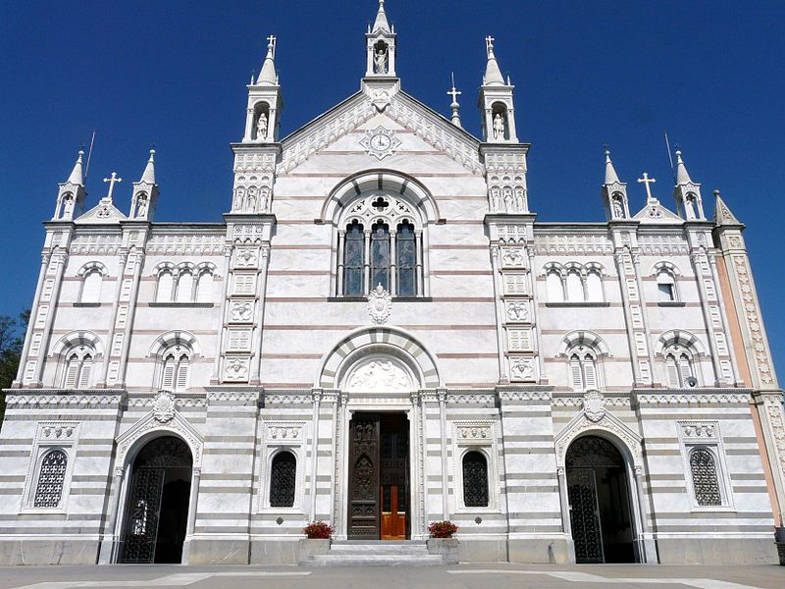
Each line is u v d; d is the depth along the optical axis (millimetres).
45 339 34438
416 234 37375
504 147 38250
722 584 16453
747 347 35156
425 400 33094
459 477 31891
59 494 31750
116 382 33656
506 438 32000
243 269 35250
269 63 41406
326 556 28281
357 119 39438
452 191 37750
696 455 33000
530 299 34750
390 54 41562
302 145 38656
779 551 28312
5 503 31391
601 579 18375
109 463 32156
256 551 30422
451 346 34188
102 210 37688
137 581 17891
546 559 30016
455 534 30734
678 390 33688
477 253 36281
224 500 30844
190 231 37281
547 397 32688
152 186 38156
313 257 36125
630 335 35125
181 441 33719
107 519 31500
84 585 16234
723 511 31797
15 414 32750
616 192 38281
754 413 34062
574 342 35312
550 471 31422
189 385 34094
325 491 31578
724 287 36688
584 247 37344
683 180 38875
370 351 34469
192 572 22797
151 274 36281
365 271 36656
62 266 36062
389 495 33250
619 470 35656
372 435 33781
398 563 27938
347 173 38094
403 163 38375
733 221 37750
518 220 36344
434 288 35469
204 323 35188
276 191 37531
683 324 35688
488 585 16328
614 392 33906
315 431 32344
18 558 30500
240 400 32469
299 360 33875
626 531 34938
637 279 36281
